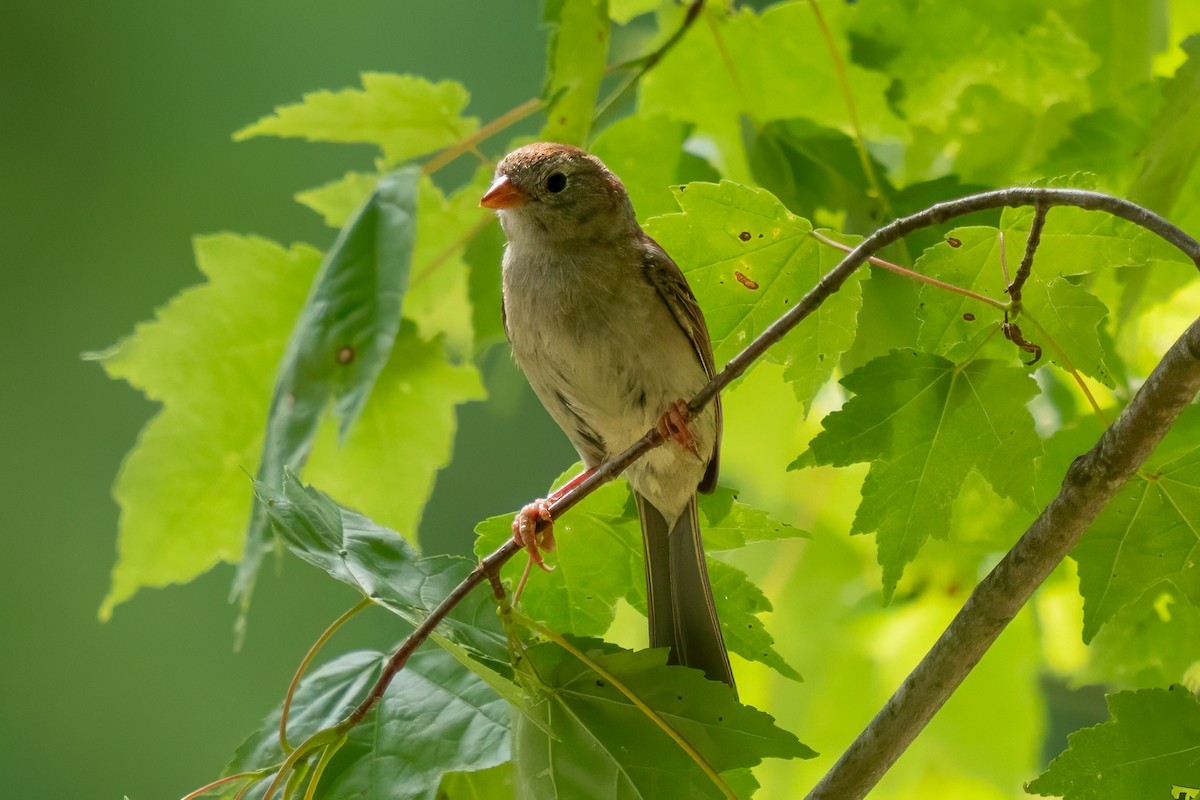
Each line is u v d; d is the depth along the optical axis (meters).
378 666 5.97
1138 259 5.65
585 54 7.26
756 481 9.09
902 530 5.79
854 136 8.30
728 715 5.53
